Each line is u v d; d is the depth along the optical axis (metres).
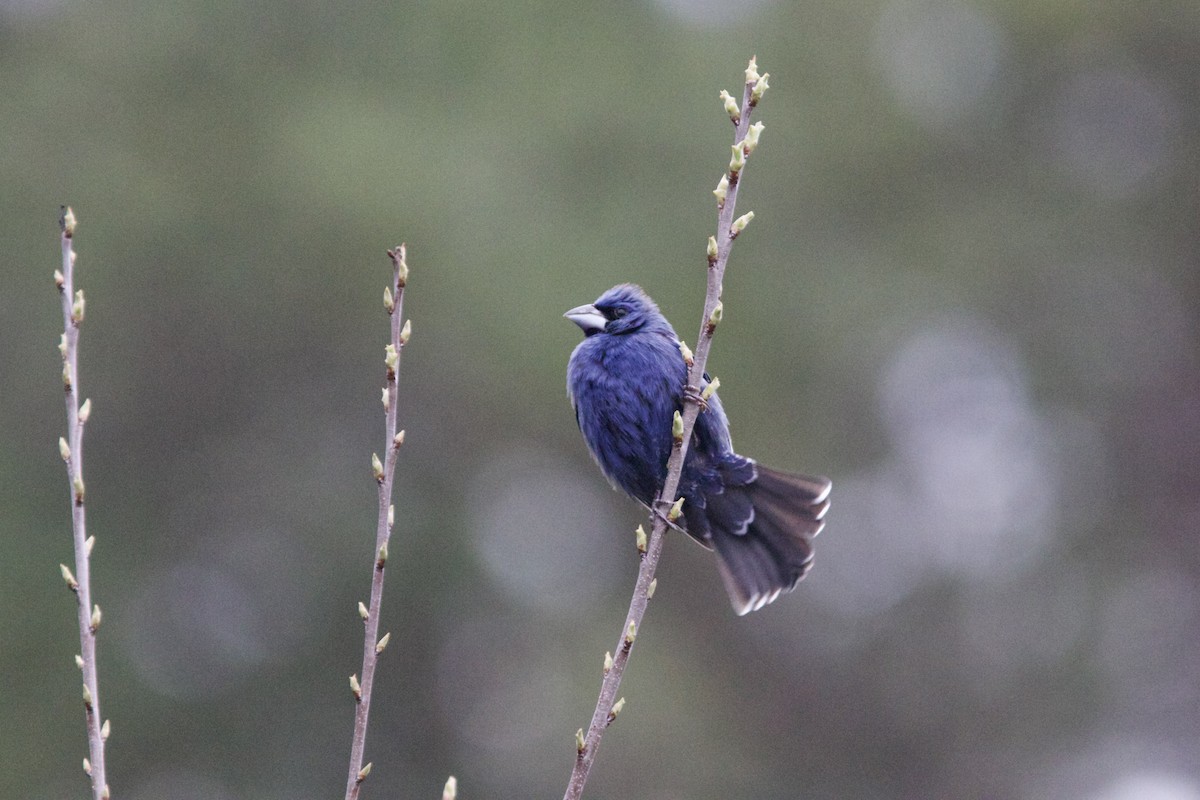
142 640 16.33
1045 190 18.48
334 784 16.53
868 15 17.73
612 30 16.89
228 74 16.27
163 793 16.17
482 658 16.89
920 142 17.89
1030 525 18.66
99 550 16.19
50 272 15.72
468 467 16.77
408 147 15.40
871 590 18.56
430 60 16.58
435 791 16.55
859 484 18.06
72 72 16.33
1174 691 18.25
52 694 15.71
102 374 16.25
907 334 17.27
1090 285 18.78
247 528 16.70
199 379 16.50
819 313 16.72
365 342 15.77
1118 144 19.19
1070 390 18.64
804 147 17.19
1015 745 18.12
